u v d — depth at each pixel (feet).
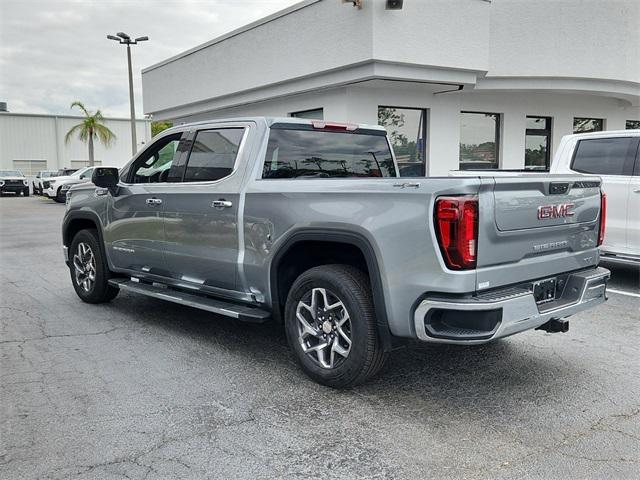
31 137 161.07
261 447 11.27
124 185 20.16
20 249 39.47
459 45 40.96
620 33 47.39
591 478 10.13
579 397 13.56
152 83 68.59
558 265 13.75
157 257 18.85
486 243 11.82
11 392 13.99
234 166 16.34
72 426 12.17
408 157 45.93
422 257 11.98
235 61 52.54
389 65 38.86
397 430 11.95
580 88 47.34
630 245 24.03
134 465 10.61
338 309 13.84
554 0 45.78
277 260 14.88
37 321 20.40
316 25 42.39
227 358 16.42
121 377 14.97
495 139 50.57
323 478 10.16
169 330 19.22
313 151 17.33
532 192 12.75
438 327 12.12
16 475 10.27
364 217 12.89
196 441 11.51
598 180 14.97
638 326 19.16
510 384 14.35
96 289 22.15
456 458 10.82
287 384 14.44
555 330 13.51
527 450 11.11
